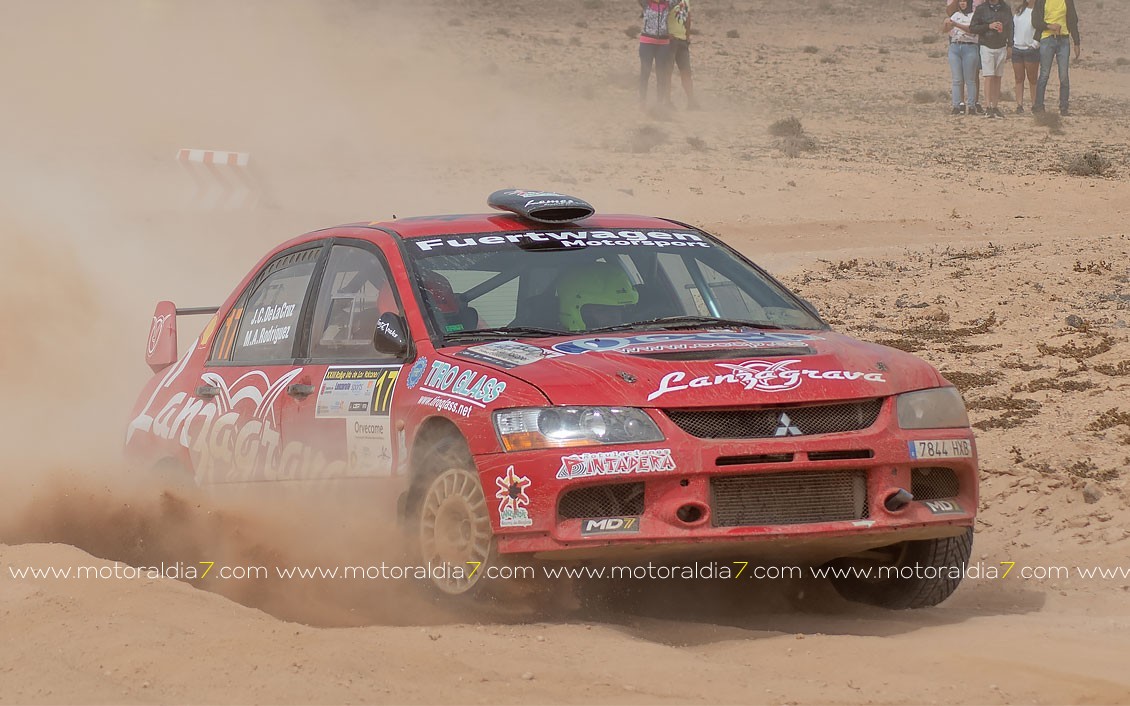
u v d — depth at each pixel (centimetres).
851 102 14900
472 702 1648
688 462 2005
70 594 2064
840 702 1675
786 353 2200
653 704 1652
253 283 2866
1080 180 9225
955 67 13050
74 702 1645
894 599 2350
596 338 2298
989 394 3834
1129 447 3278
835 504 2081
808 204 8506
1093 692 1728
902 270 5897
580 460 2003
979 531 2955
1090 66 18850
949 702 1691
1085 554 2730
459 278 2447
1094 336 4350
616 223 2712
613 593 2317
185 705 1627
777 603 2417
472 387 2162
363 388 2377
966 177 9425
